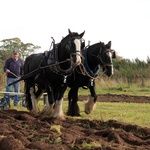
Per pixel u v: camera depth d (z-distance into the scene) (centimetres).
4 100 1445
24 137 769
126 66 3481
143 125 1105
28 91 1395
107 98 2172
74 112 1330
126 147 714
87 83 1337
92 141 729
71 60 1154
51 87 1225
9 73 1552
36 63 1321
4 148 672
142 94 2505
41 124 964
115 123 1002
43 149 675
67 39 1180
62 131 868
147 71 3359
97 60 1321
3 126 880
